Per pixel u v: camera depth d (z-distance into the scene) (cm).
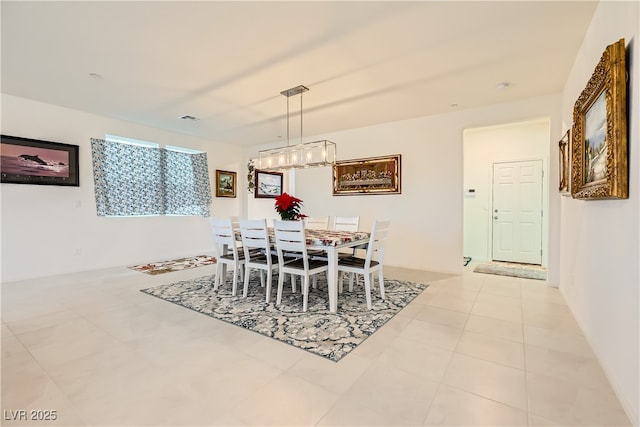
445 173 449
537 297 330
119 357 204
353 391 167
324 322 262
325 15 219
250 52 271
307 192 599
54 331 243
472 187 573
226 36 245
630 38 153
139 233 521
